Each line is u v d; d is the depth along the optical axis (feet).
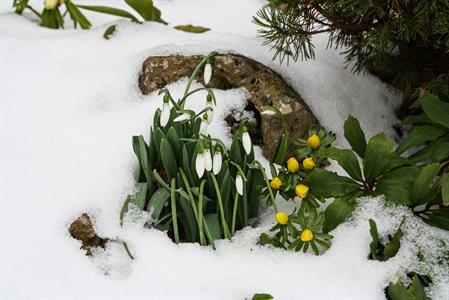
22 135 4.45
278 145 4.45
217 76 4.58
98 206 4.20
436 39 4.51
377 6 4.25
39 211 4.17
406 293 3.90
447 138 4.27
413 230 4.11
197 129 4.25
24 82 4.69
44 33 5.08
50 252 4.06
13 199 4.20
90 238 4.13
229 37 4.88
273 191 4.23
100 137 4.43
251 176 4.22
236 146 4.17
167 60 4.62
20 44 4.91
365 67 4.80
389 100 4.84
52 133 4.46
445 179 4.02
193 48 4.65
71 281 4.00
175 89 4.58
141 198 4.20
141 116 4.49
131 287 3.99
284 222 4.07
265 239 4.11
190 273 4.03
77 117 4.54
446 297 3.98
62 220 4.15
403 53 4.64
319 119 4.66
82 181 4.26
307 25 4.45
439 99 4.31
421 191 4.06
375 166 4.13
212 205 4.22
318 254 4.08
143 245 4.11
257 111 4.53
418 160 4.26
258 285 4.01
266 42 4.71
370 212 4.15
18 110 4.56
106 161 4.33
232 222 4.18
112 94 4.66
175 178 4.22
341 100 4.75
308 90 4.70
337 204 4.10
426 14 4.18
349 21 4.42
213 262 4.07
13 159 4.34
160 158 4.26
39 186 4.25
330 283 4.01
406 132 4.79
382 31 4.32
